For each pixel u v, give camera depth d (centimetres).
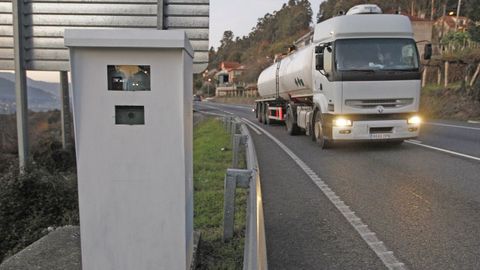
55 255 390
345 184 734
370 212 565
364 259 414
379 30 1072
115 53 264
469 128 1684
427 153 1048
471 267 391
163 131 272
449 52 3675
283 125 2267
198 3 651
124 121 271
